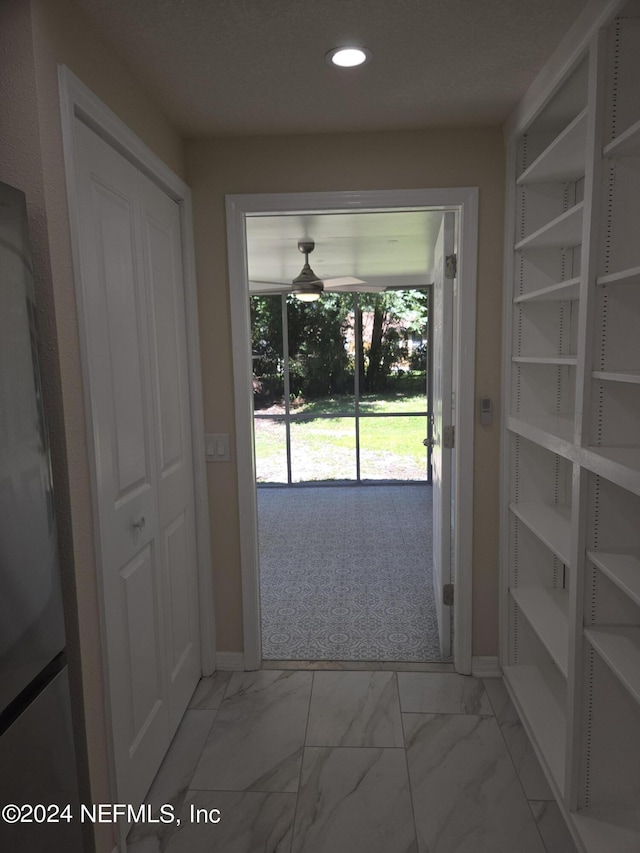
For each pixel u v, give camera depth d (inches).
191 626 97.5
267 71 72.2
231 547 103.3
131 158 72.1
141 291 76.3
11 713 44.9
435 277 123.2
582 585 65.1
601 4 55.1
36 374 46.8
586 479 63.3
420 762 80.9
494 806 72.8
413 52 68.4
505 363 95.3
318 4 58.1
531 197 90.4
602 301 60.1
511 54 69.3
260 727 89.3
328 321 247.3
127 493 71.1
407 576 150.6
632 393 61.1
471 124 91.7
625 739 67.1
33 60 49.6
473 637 102.7
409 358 248.4
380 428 251.8
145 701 75.6
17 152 50.7
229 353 99.0
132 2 56.9
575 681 66.6
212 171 94.9
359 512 210.5
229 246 96.0
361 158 93.9
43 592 47.6
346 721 90.3
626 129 57.0
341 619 126.0
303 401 251.9
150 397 79.0
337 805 73.4
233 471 101.4
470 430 98.6
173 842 68.3
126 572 70.0
